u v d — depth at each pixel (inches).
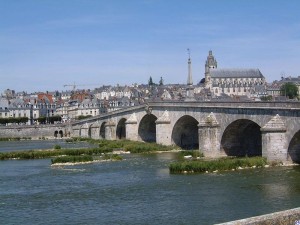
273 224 1002.7
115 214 1788.9
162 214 1756.9
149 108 5132.9
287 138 2839.6
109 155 3799.2
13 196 2192.4
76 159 3496.6
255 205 1839.3
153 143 4837.6
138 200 2021.4
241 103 3255.4
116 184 2447.1
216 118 3582.7
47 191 2304.4
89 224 1658.5
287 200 1899.6
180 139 4660.4
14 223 1701.5
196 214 1737.2
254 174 2571.4
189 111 4126.5
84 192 2251.5
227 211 1764.3
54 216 1788.9
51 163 3462.1
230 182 2348.7
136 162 3405.5
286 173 2554.1
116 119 6259.8
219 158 3373.5
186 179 2498.8
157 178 2588.6
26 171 3065.9
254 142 3649.1
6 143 6722.4
